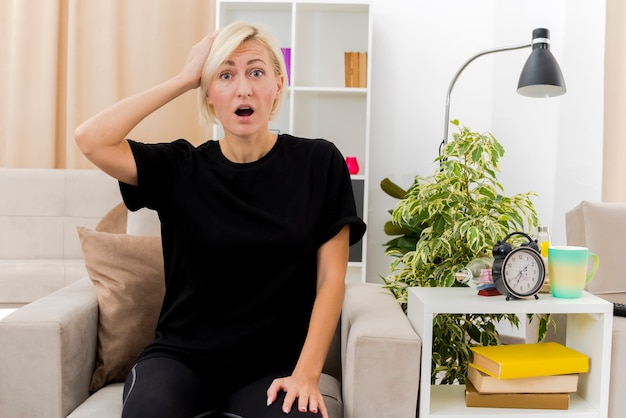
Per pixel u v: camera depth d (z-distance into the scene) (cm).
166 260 153
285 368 145
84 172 333
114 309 165
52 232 326
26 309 150
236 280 145
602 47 333
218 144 155
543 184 334
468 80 363
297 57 363
